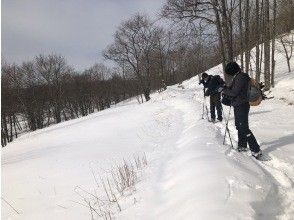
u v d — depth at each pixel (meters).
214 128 10.34
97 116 28.19
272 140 8.81
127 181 7.18
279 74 26.11
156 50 57.19
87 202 7.10
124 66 61.38
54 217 6.70
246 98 7.48
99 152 11.94
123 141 13.64
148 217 5.39
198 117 13.66
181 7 24.02
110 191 7.42
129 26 56.50
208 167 6.22
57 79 66.94
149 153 10.09
